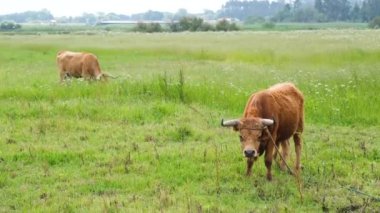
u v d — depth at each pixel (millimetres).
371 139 12820
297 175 9445
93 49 41469
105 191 9227
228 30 75625
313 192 9086
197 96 16812
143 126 13648
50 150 11406
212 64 30531
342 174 10164
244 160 10852
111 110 15094
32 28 101375
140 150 11578
